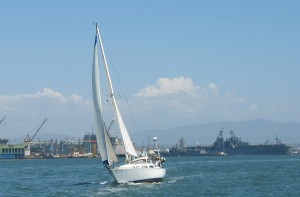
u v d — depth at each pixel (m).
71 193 84.50
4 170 194.00
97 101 89.94
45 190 92.75
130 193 79.88
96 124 90.31
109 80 92.00
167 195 77.50
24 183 112.94
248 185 93.44
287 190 83.50
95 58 90.38
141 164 90.44
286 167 170.00
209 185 93.56
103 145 89.75
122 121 92.69
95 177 129.88
